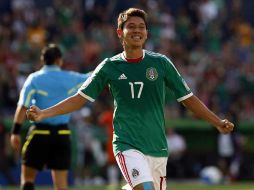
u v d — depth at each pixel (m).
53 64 31.12
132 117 22.39
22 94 30.77
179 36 84.12
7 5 81.81
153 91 22.50
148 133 22.34
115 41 76.69
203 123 66.88
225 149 64.69
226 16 90.25
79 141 59.59
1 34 74.00
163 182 22.97
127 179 22.00
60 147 31.22
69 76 31.22
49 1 82.75
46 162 31.30
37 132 31.02
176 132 66.69
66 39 76.00
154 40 80.38
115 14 84.44
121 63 22.61
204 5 89.12
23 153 31.34
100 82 22.64
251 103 74.06
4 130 55.81
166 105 68.69
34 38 75.12
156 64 22.62
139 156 22.03
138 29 22.28
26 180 31.48
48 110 21.91
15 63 68.62
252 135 67.88
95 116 61.44
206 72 75.50
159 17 84.25
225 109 71.56
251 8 93.88
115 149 22.41
